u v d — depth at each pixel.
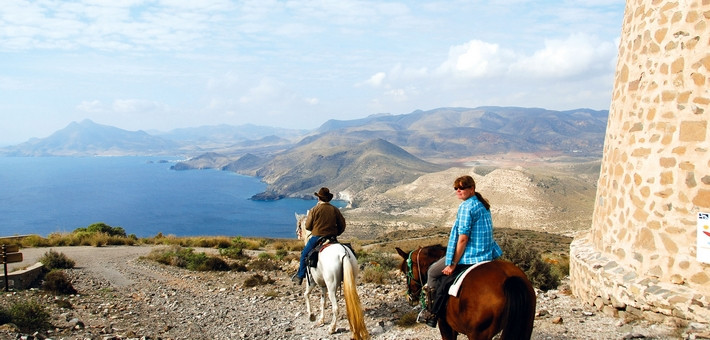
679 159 8.15
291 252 29.77
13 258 14.46
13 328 8.78
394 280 17.00
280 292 15.16
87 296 14.09
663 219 8.30
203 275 18.89
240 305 13.21
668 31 8.48
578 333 8.16
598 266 9.52
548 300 10.69
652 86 8.71
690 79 8.10
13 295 12.98
